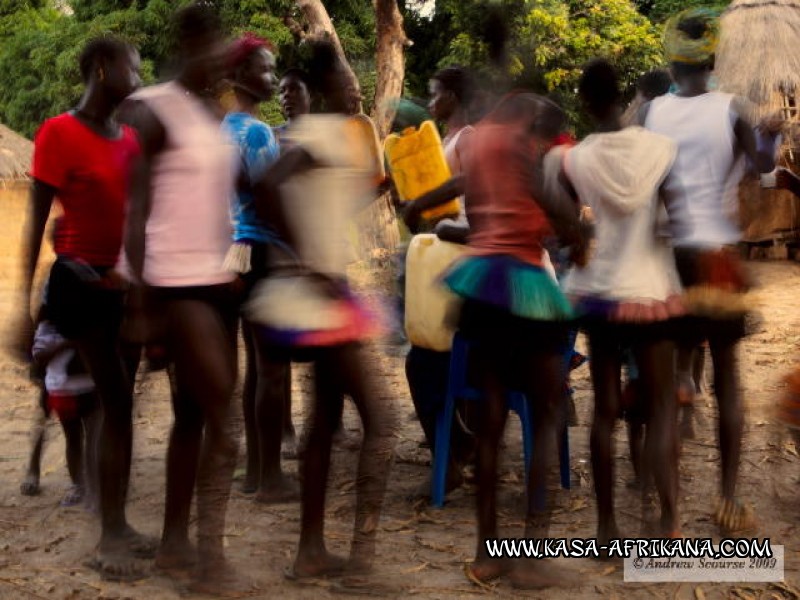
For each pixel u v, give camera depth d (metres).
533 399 4.03
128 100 3.84
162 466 5.77
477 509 4.10
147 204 3.79
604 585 4.04
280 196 3.87
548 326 3.97
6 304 13.83
